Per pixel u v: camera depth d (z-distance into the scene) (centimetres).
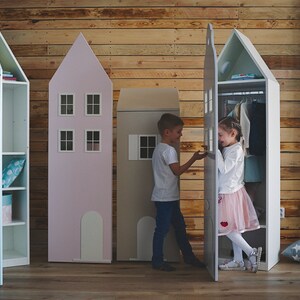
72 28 484
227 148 384
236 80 389
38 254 436
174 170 381
